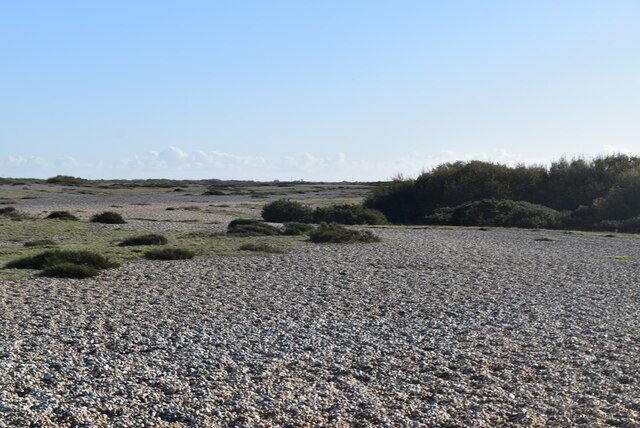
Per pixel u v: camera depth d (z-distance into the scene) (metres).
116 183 114.25
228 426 7.27
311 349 10.38
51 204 60.34
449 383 8.67
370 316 12.93
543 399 7.98
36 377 8.70
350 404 7.91
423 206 51.75
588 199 48.41
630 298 15.02
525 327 11.91
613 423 7.13
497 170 52.94
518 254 24.59
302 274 18.61
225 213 51.84
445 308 13.77
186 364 9.45
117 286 16.08
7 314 12.38
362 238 28.97
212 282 16.98
